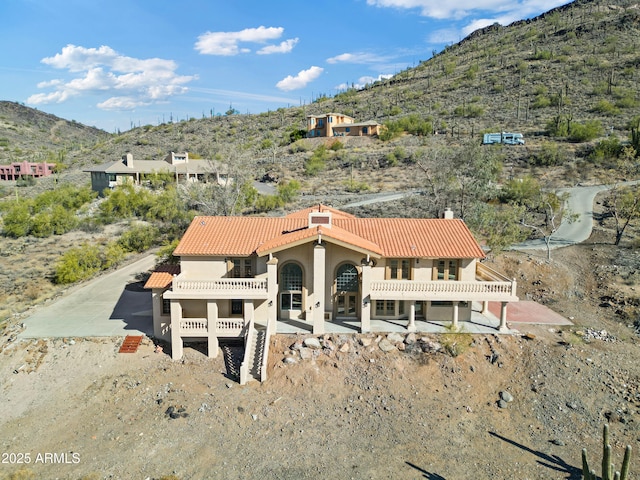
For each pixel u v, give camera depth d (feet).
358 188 259.19
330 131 398.83
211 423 80.38
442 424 80.28
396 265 104.37
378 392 86.99
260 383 89.97
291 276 104.42
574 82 432.25
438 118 414.82
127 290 138.31
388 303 106.73
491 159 202.69
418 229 111.45
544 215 187.11
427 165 229.66
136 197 244.01
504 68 518.78
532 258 142.92
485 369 91.35
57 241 197.36
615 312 112.47
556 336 100.63
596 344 97.66
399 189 254.47
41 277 151.84
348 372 90.84
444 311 106.11
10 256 176.35
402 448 75.10
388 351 94.73
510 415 81.92
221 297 96.48
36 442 76.89
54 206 230.68
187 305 103.91
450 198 183.01
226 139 487.61
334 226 109.50
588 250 149.18
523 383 88.22
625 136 300.20
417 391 87.25
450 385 88.33
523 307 116.98
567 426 78.84
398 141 359.66
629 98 367.45
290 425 80.07
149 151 479.41
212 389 89.04
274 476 69.21
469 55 654.53
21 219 207.72
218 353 100.22
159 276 104.83
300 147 371.76
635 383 86.58
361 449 74.90
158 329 104.06
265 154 375.45
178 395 87.56
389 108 477.77
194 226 111.55
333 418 81.76
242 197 211.61
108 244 186.39
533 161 268.82
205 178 245.04
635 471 69.10
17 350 99.86
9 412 84.38
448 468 70.95
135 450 74.49
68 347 100.99
